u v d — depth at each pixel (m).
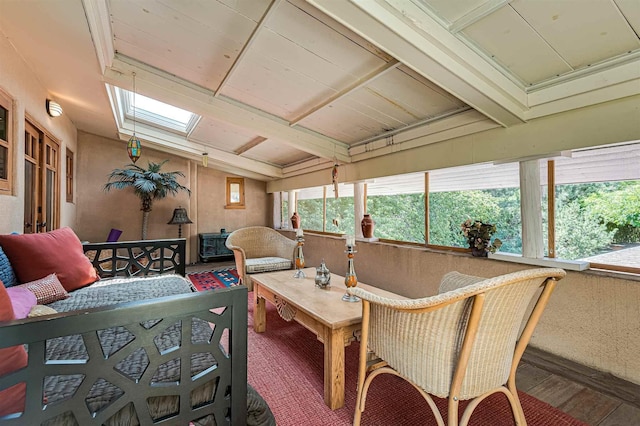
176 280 2.38
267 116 3.49
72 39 2.14
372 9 1.55
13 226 2.22
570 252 2.35
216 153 5.50
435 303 1.12
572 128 2.07
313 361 2.20
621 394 1.79
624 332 1.93
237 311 1.08
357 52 2.20
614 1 1.45
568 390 1.83
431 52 1.76
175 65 2.74
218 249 6.05
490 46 1.85
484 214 2.98
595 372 2.02
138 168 5.08
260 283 2.66
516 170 2.67
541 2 1.52
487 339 1.19
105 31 2.23
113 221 5.38
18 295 1.29
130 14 2.12
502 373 1.28
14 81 2.26
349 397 1.78
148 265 2.92
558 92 2.09
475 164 2.68
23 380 0.76
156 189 5.04
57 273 1.90
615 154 2.07
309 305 2.02
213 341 1.04
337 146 4.07
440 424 1.22
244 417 1.10
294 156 5.30
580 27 1.63
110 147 5.35
